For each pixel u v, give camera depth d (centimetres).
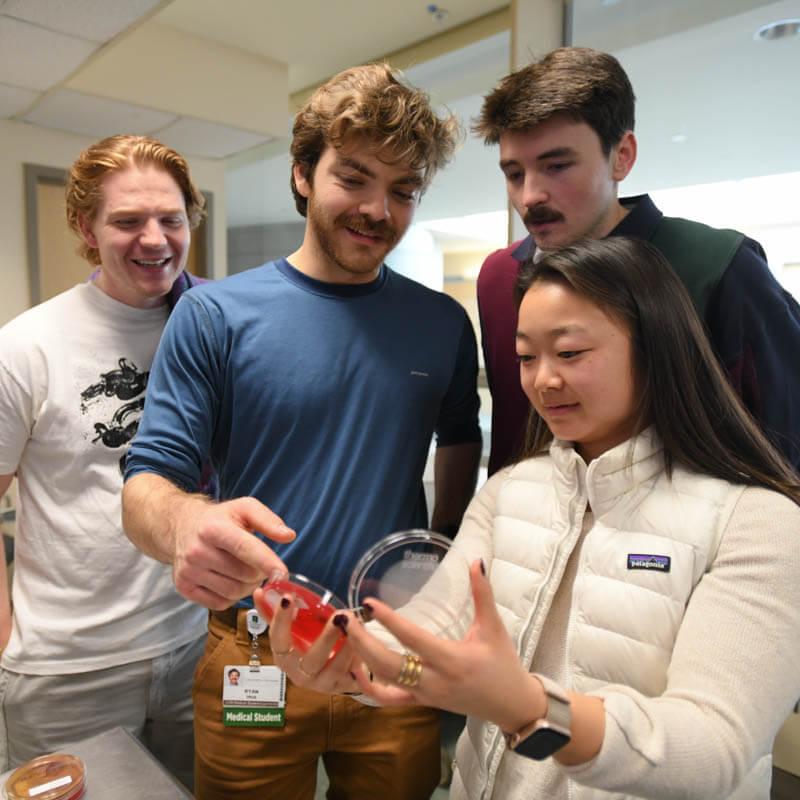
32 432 137
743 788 79
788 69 194
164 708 149
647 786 61
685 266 114
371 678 66
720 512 78
